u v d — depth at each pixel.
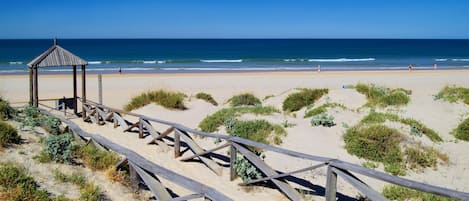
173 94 17.11
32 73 14.43
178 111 15.88
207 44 137.25
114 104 20.70
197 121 14.19
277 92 26.66
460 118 12.51
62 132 9.82
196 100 17.84
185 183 5.48
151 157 9.48
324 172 8.30
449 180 8.28
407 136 10.09
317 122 11.48
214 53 85.56
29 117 10.29
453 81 32.12
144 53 83.00
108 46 115.44
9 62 52.50
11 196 5.41
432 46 126.38
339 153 9.48
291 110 15.77
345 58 71.31
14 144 7.63
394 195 7.07
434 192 4.79
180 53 84.12
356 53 87.94
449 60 64.94
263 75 35.53
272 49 105.00
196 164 8.99
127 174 7.02
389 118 11.59
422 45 135.12
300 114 14.55
